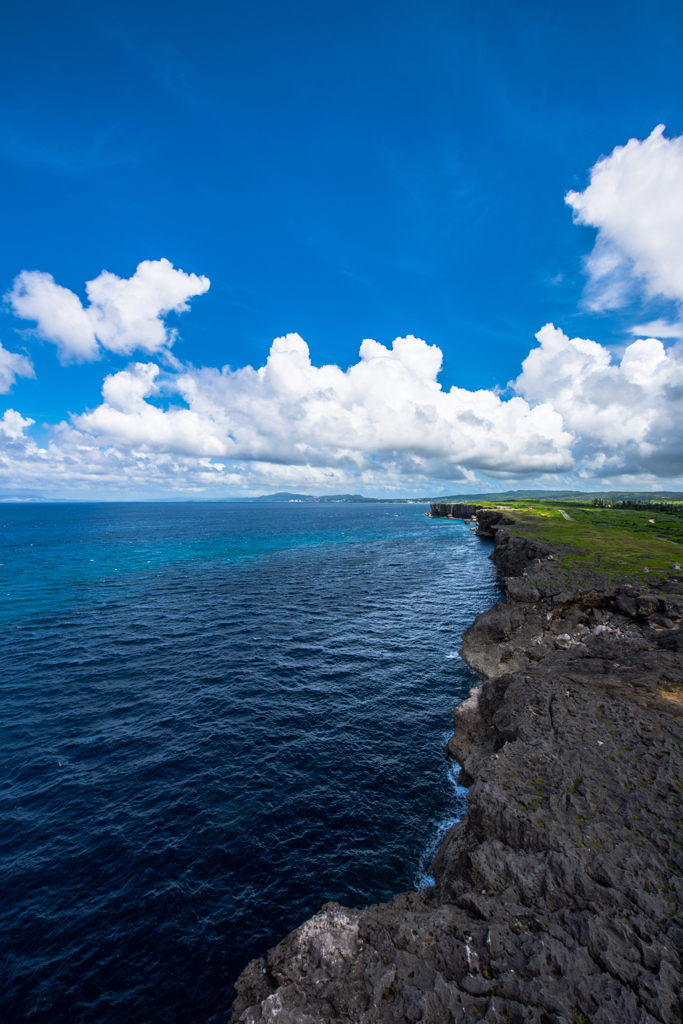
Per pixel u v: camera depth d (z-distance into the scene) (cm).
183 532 14688
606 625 3591
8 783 2164
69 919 1522
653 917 1117
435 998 983
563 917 1145
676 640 2952
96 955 1419
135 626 4491
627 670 2520
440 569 8206
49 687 3155
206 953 1425
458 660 3831
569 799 1535
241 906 1576
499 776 1692
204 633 4319
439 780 2264
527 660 3369
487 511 15038
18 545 10712
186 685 3222
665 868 1262
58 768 2281
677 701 2192
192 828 1906
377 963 1127
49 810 1994
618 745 1811
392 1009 988
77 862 1736
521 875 1278
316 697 3095
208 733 2617
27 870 1695
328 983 1088
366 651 3981
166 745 2492
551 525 9400
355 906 1578
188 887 1642
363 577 7331
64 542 11469
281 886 1653
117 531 14900
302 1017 1002
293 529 16375
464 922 1199
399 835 1903
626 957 1021
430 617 5103
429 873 1716
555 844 1355
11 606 5169
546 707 2142
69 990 1325
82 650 3838
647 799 1512
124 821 1939
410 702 3069
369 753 2473
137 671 3438
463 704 2620
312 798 2106
